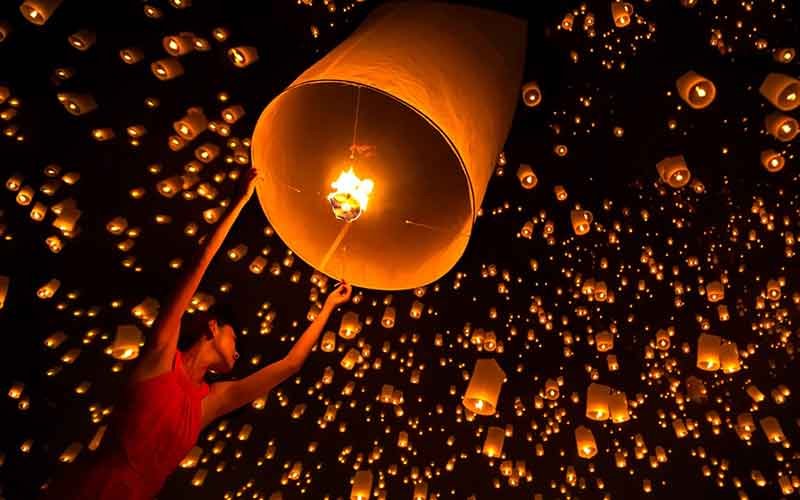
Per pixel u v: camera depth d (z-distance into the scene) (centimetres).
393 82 144
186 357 187
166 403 163
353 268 191
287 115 179
